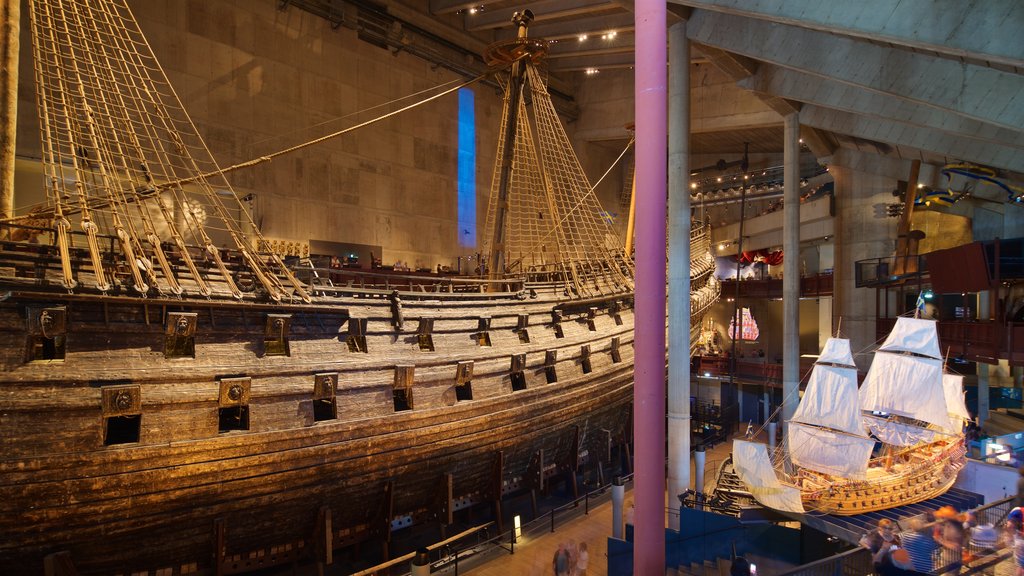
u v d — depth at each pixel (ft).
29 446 26.78
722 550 43.19
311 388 35.68
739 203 138.00
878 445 71.26
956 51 32.40
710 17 54.24
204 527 32.37
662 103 19.93
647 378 19.84
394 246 94.89
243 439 32.55
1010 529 32.71
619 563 39.86
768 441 80.18
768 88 65.46
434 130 102.12
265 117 79.61
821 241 115.96
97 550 29.40
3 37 32.14
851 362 54.60
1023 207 79.92
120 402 28.78
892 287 83.35
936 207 84.33
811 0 36.76
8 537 26.81
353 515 39.50
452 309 46.29
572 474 56.65
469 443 44.27
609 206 137.18
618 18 96.27
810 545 44.96
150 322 31.19
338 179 87.56
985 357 58.80
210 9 74.43
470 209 108.06
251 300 35.24
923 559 31.35
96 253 30.96
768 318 130.21
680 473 51.47
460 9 97.76
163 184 37.47
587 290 63.87
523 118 72.59
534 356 51.37
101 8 38.29
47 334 27.55
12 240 32.30
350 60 89.81
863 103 58.08
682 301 52.29
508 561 42.45
